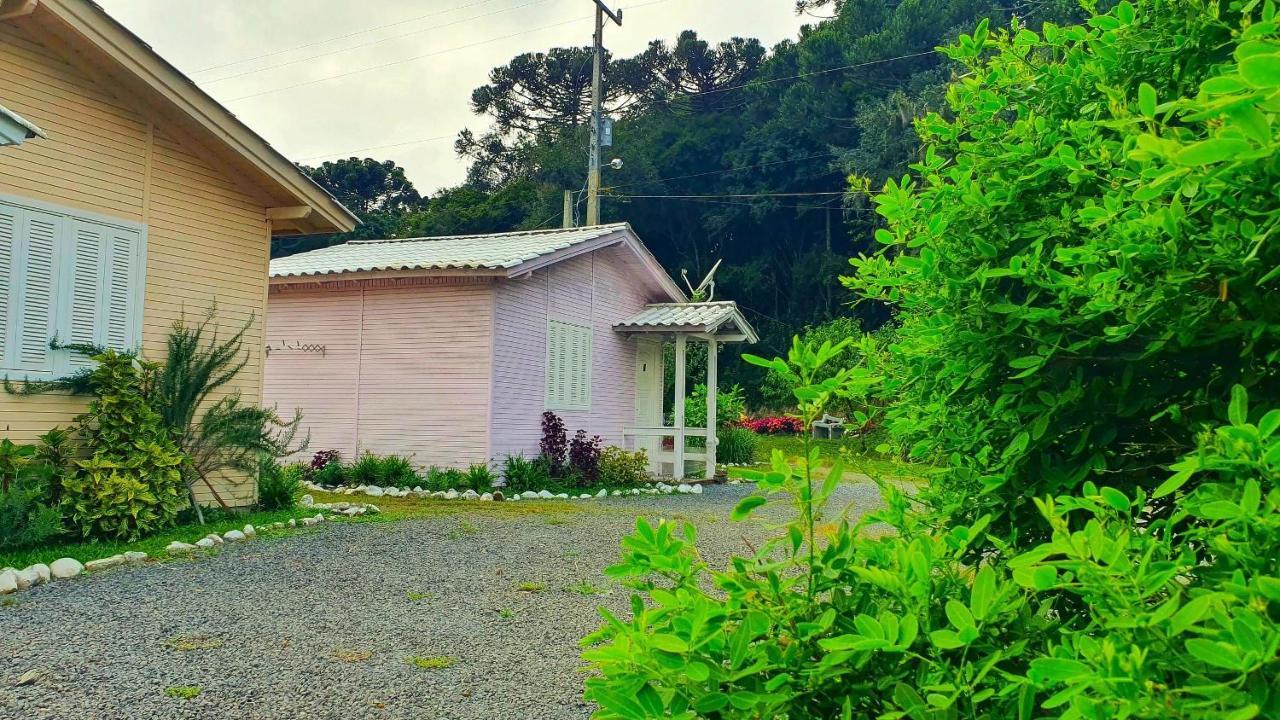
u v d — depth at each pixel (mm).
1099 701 1055
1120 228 1626
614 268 16906
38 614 5152
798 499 1568
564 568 6961
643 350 18172
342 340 14055
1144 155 1277
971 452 2125
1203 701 1015
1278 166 1226
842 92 39719
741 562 1594
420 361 13508
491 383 13094
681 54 48656
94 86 7949
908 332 2336
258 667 4273
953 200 2189
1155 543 1229
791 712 1464
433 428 13352
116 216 8133
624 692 1406
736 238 43969
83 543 7254
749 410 36219
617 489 14211
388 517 9703
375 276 13188
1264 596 1032
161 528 8000
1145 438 1866
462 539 8305
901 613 1510
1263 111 1149
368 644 4727
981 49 2498
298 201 9656
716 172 42406
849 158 36156
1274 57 1006
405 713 3688
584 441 15078
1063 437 1932
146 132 8422
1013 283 2072
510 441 13562
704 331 16125
